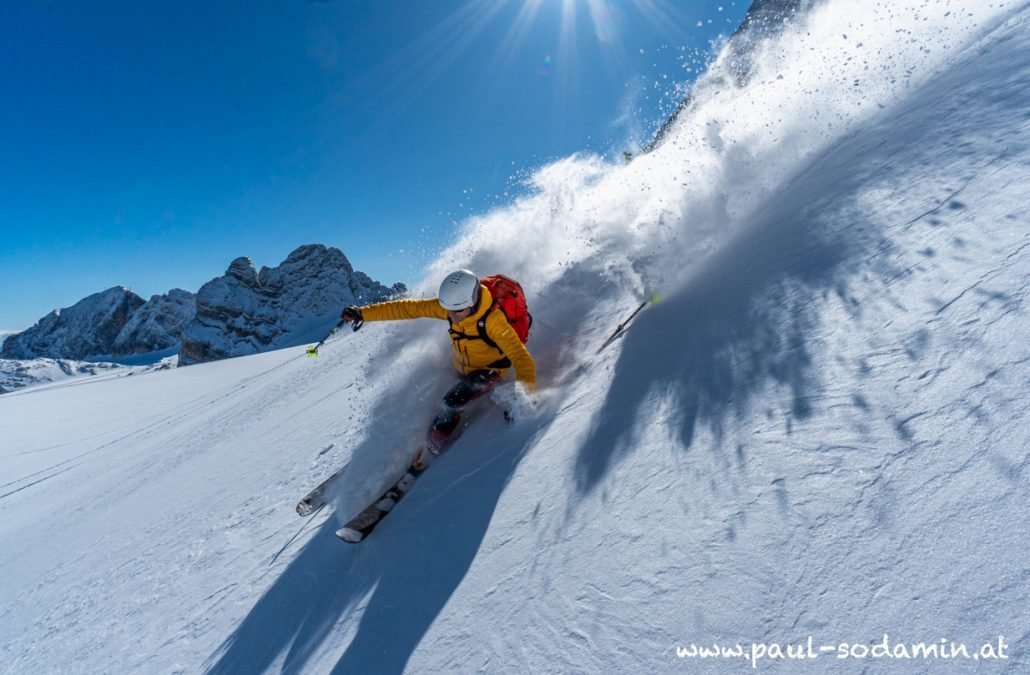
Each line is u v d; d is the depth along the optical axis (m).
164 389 39.34
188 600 3.39
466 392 3.03
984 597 0.92
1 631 4.65
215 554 3.90
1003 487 1.04
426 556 2.20
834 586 1.10
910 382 1.37
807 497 1.30
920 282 1.66
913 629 0.95
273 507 4.25
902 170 2.30
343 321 3.47
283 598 2.74
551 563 1.71
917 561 1.04
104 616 3.88
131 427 23.88
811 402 1.53
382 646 1.90
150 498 7.14
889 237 1.95
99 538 6.31
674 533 1.48
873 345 1.56
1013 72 2.42
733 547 1.32
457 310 2.94
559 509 1.92
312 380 11.13
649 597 1.37
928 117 2.57
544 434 2.48
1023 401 1.15
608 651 1.33
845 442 1.35
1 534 9.51
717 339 2.15
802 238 2.37
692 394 1.94
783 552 1.23
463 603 1.83
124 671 2.95
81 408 35.22
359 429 3.71
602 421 2.23
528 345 3.83
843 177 2.62
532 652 1.48
